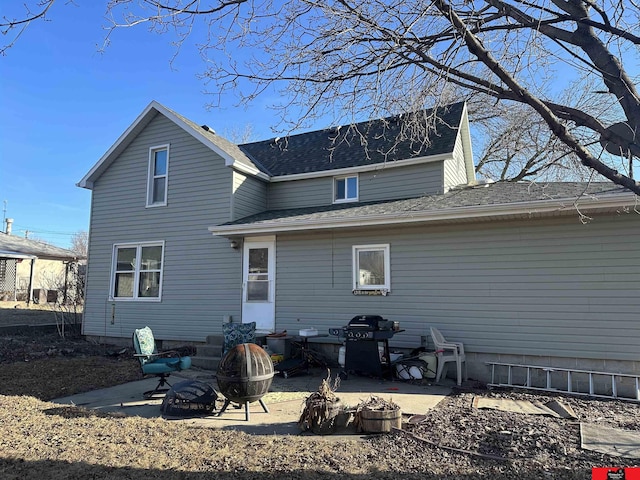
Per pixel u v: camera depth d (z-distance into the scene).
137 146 12.55
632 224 7.44
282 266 10.48
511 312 8.20
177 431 5.08
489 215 7.88
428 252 9.02
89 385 7.72
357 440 4.85
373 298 9.45
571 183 8.95
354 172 11.23
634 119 2.96
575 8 3.30
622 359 7.32
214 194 11.31
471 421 5.49
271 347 9.28
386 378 8.26
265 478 3.80
